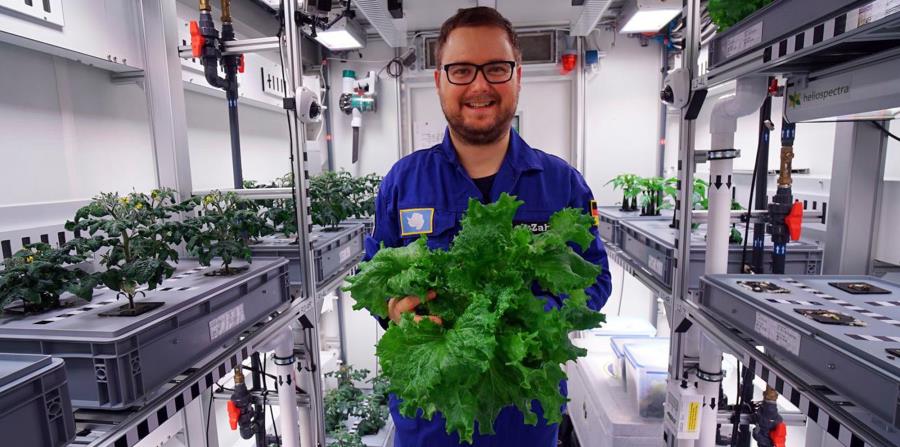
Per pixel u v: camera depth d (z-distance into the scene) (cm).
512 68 116
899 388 77
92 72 223
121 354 116
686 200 163
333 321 453
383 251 94
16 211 171
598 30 392
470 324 74
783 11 102
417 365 72
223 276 173
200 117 308
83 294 129
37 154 198
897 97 92
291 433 214
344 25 331
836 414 92
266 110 392
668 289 191
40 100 199
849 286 133
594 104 404
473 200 88
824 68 117
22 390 87
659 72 396
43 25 170
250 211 209
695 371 168
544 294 106
